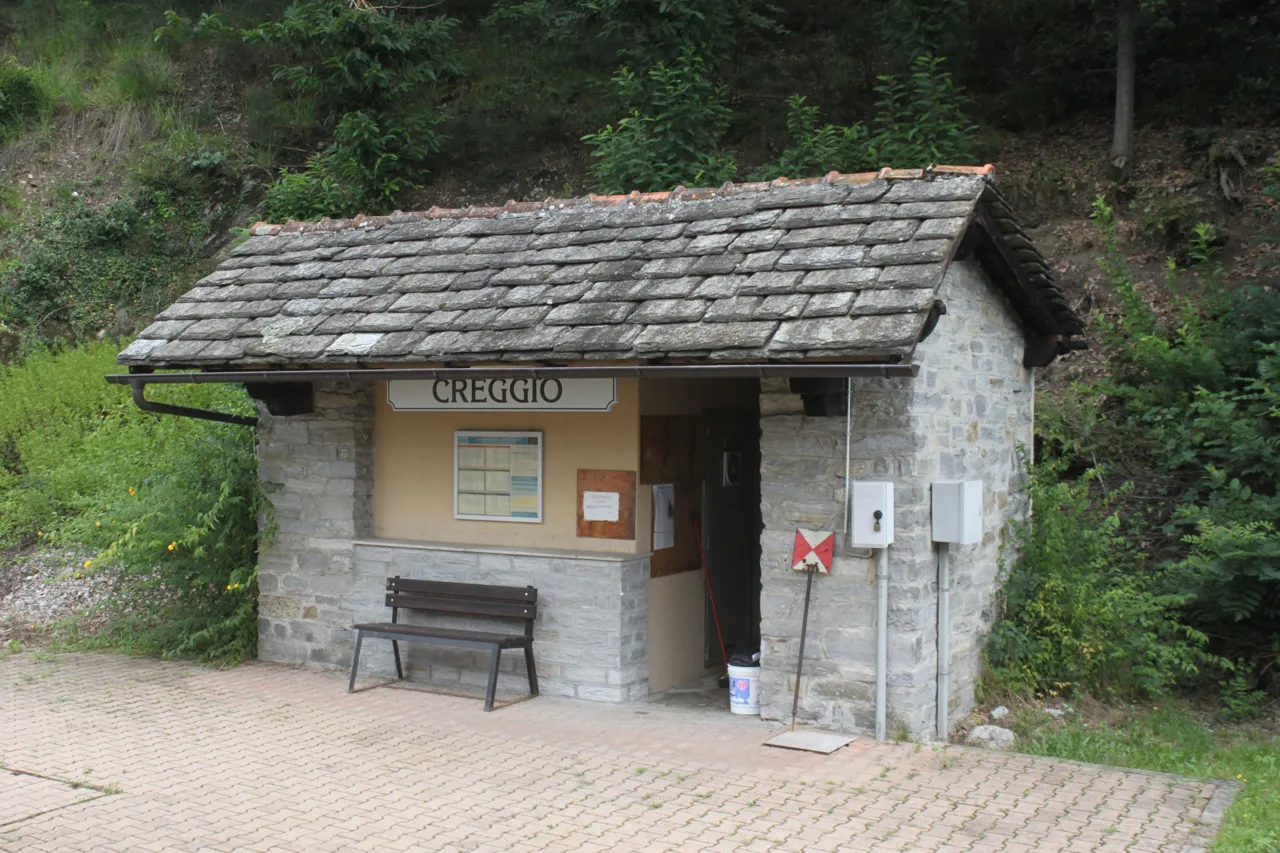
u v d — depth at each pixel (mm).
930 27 15039
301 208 16062
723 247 7734
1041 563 8812
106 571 11352
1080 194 14266
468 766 6738
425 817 5867
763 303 6938
